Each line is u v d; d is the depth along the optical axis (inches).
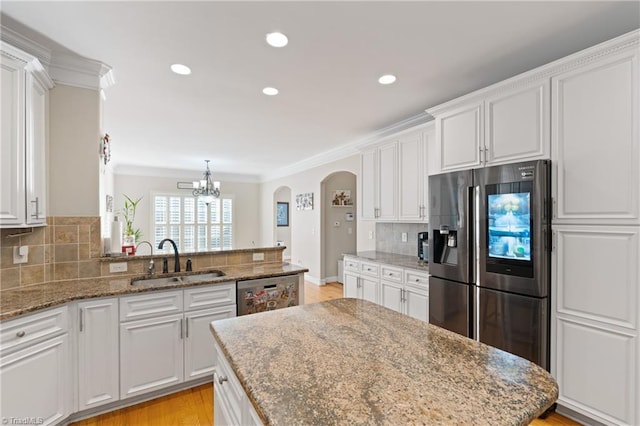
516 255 82.8
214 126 157.2
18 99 72.2
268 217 330.0
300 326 56.1
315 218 245.4
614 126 68.9
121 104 125.6
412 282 118.5
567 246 76.6
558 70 78.2
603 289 70.6
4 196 69.9
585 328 73.5
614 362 68.9
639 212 65.3
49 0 64.1
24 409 66.5
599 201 71.2
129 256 104.3
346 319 60.1
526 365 41.6
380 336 51.6
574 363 75.3
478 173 92.5
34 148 78.7
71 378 77.0
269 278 107.9
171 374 90.2
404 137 136.9
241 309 102.1
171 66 93.9
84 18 70.6
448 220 101.6
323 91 113.0
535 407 32.4
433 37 79.0
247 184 348.2
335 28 75.0
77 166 94.5
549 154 80.0
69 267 94.6
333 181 247.9
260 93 114.7
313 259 248.4
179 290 91.6
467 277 95.2
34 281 88.1
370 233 180.4
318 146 201.9
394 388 35.7
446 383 36.9
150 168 293.1
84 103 95.0
